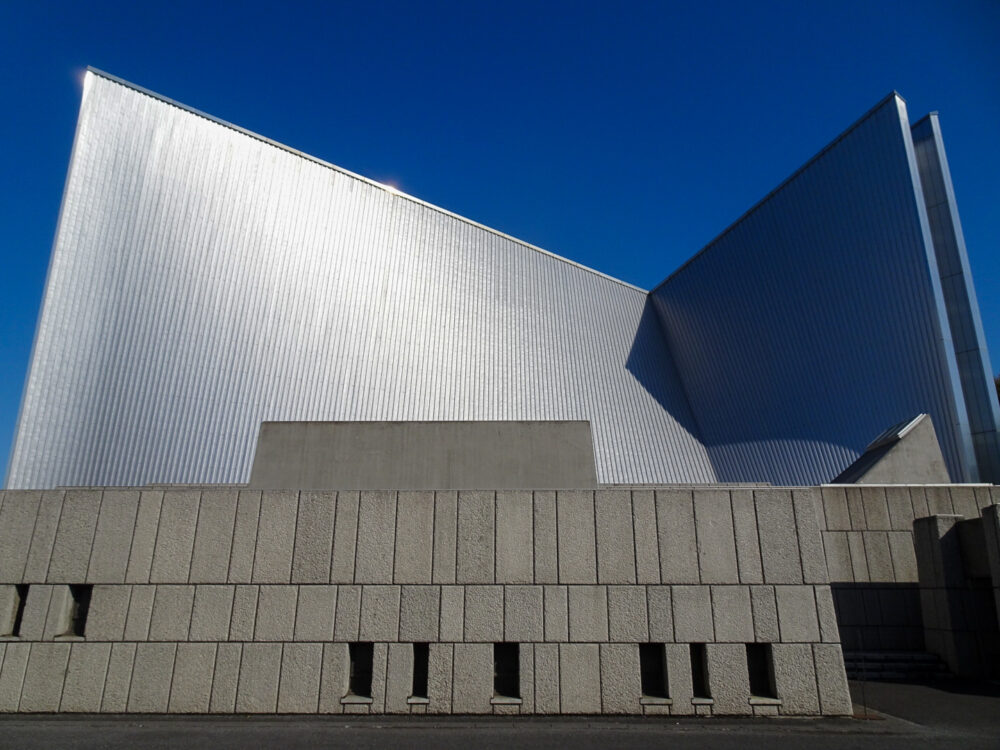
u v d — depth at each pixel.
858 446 23.25
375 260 26.20
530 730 7.42
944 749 6.77
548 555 8.59
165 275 21.39
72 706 8.25
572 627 8.37
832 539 13.74
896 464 16.86
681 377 32.03
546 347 29.00
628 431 28.00
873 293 24.14
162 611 8.52
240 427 21.28
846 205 25.77
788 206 28.38
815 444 24.72
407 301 26.38
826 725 7.71
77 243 20.16
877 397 23.23
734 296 30.12
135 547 8.74
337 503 8.80
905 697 9.75
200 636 8.43
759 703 8.12
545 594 8.47
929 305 22.19
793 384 26.50
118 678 8.32
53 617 8.55
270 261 23.62
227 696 8.23
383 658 8.31
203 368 21.27
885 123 24.77
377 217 27.00
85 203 20.56
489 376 26.73
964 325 22.80
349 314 24.77
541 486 11.52
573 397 27.95
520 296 29.84
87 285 20.03
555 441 11.82
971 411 22.05
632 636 8.34
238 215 23.41
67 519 8.88
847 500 13.97
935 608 12.27
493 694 8.22
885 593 13.44
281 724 7.68
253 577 8.59
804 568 8.51
